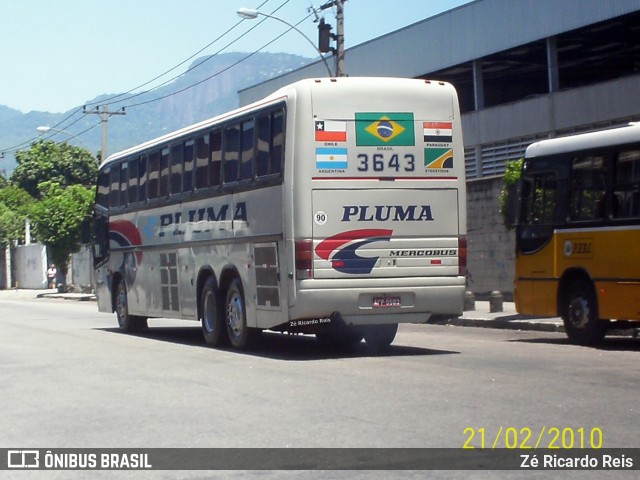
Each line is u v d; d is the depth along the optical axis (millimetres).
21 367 15242
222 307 17531
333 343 18203
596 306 15695
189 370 14016
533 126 33406
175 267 19422
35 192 81688
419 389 11203
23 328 25031
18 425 9875
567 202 16234
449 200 15359
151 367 14609
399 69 40031
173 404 10820
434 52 38000
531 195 17109
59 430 9500
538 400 10211
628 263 14906
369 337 16906
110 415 10250
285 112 14906
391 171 15047
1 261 75250
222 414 10031
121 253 22781
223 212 17047
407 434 8609
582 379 11812
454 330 21562
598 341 16016
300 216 14609
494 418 9242
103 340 20328
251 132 16047
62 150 82625
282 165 14875
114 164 23359
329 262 14680
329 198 14742
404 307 15094
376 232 14922
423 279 15133
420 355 15289
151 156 20750
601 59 37625
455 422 9086
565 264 16250
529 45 34094
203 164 17984
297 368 13766
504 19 34406
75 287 58750
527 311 17203
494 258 28641
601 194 15516
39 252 68250
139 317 22984
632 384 11344
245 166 16203
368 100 15016
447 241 15328
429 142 15281
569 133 32062
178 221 19188
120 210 22750
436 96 15398
